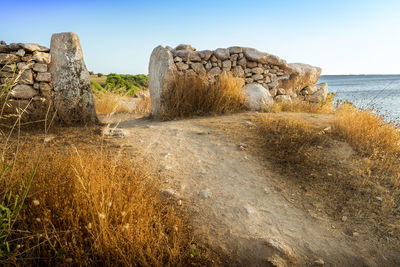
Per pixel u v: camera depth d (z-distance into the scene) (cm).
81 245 196
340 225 277
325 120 602
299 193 331
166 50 738
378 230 269
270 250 236
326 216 290
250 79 849
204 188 333
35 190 230
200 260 221
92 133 501
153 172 356
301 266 225
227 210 293
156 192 292
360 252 243
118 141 459
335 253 242
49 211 211
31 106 557
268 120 585
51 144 408
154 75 754
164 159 404
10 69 538
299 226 275
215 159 420
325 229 271
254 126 564
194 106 727
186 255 221
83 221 220
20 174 238
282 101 852
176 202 295
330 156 418
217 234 255
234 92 754
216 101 731
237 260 227
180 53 752
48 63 582
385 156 402
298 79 944
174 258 208
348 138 472
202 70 771
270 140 478
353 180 354
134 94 1445
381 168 374
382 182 349
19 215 205
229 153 441
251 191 334
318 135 486
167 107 714
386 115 504
